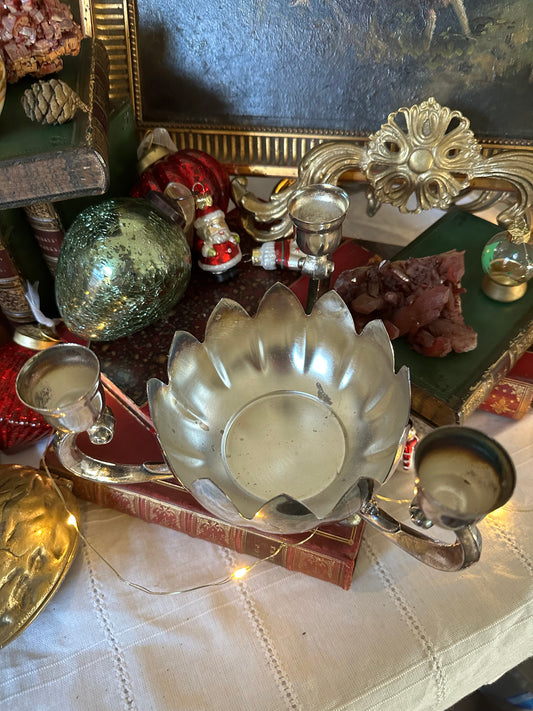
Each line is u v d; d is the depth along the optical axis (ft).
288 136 2.90
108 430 1.80
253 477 1.96
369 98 2.73
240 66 2.76
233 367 2.19
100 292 2.22
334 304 2.10
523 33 2.43
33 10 2.12
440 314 2.47
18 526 1.99
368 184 2.90
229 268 2.66
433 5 2.45
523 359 2.48
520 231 2.47
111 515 2.32
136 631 2.02
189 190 2.62
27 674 1.93
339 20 2.57
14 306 2.66
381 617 2.02
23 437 2.42
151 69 2.82
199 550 2.23
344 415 2.11
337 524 2.03
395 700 1.94
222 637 1.99
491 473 1.50
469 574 2.10
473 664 2.07
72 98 2.10
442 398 2.27
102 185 2.10
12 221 2.51
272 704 1.86
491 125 2.67
